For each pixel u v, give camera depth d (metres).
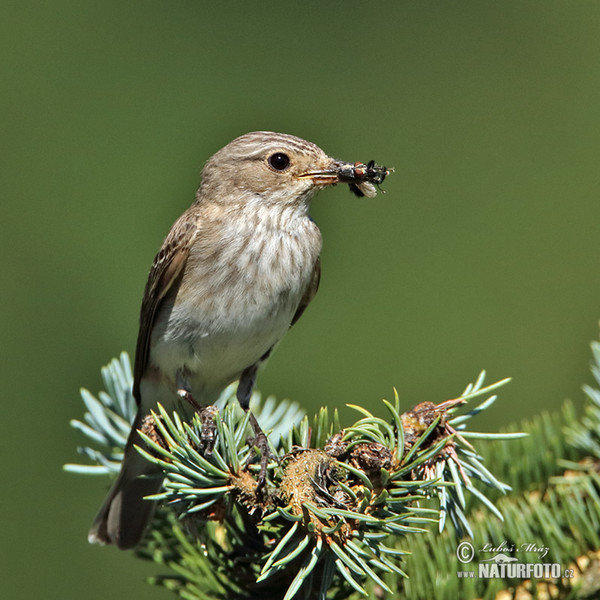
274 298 8.85
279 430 8.32
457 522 5.91
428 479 5.66
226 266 8.78
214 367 9.01
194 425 6.57
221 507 6.05
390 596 6.34
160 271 8.88
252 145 9.20
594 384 7.74
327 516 5.32
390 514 5.60
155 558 6.84
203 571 6.45
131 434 7.73
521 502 6.88
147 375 9.35
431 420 5.94
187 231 8.89
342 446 5.82
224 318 8.76
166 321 8.92
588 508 6.57
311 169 9.19
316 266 9.56
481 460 6.13
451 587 6.29
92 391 14.04
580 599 6.30
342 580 6.23
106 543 8.15
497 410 14.62
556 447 7.14
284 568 6.10
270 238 8.98
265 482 5.80
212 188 9.30
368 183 9.51
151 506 7.95
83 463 13.04
